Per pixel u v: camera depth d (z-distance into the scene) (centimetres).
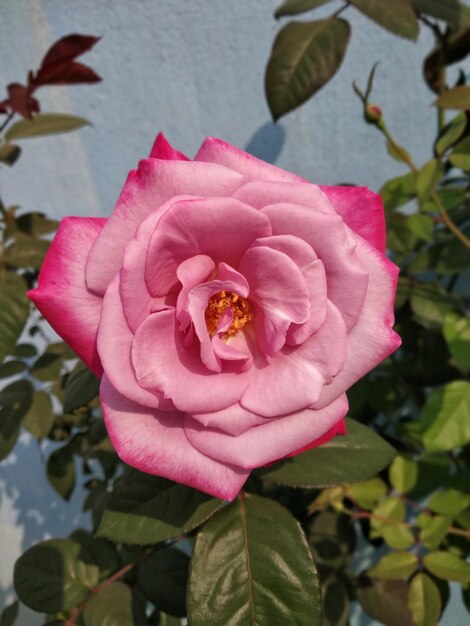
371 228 14
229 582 16
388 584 26
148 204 12
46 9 26
